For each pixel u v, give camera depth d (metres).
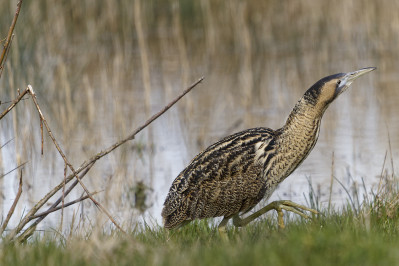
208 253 8.69
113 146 11.99
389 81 27.80
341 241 8.52
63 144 21.53
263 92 26.94
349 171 18.75
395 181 15.61
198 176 12.30
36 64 24.09
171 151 21.36
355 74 13.09
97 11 32.56
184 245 10.59
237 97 26.61
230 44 33.44
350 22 33.78
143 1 33.88
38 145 21.52
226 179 12.38
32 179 19.06
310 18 35.41
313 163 19.73
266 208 12.48
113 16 31.52
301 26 35.19
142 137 22.19
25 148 19.62
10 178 19.08
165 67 30.25
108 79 27.67
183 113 24.55
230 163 12.39
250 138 12.66
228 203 12.45
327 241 8.45
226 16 33.59
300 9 35.62
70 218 16.19
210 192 12.34
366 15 32.62
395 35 32.81
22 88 22.80
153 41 33.47
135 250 9.25
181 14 34.38
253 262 8.10
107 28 32.75
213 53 31.78
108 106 25.02
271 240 9.77
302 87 27.23
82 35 31.52
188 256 8.77
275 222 13.18
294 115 12.88
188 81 28.06
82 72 27.95
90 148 21.03
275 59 31.38
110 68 29.00
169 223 12.19
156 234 12.24
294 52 32.50
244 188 12.48
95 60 30.08
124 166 18.91
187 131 22.67
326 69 29.45
